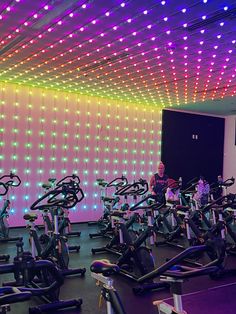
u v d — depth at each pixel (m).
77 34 4.09
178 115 10.02
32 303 3.84
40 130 7.64
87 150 8.24
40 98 7.62
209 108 9.55
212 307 3.79
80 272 4.75
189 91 7.22
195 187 8.15
